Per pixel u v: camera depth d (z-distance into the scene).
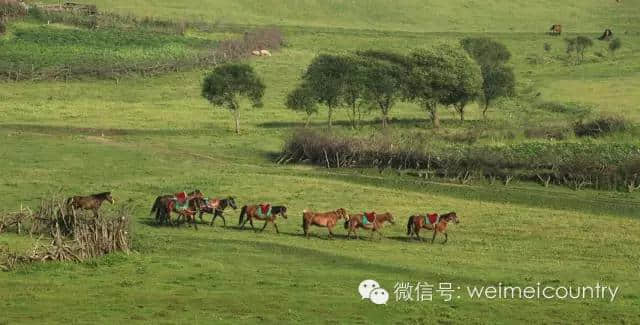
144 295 32.66
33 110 79.88
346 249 41.12
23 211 42.31
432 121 77.50
